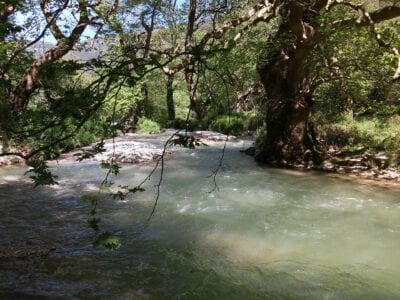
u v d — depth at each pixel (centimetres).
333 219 871
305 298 546
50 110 296
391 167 1355
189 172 1365
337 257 679
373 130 1731
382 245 729
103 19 1547
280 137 1547
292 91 1520
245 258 675
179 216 892
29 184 1180
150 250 707
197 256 683
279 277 606
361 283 589
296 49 1376
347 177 1311
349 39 1264
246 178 1278
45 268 629
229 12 1714
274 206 966
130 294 553
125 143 1883
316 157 1495
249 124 2586
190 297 546
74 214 912
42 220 868
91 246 725
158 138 2325
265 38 1527
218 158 1666
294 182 1227
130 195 1060
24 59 1361
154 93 3353
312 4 1278
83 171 1360
